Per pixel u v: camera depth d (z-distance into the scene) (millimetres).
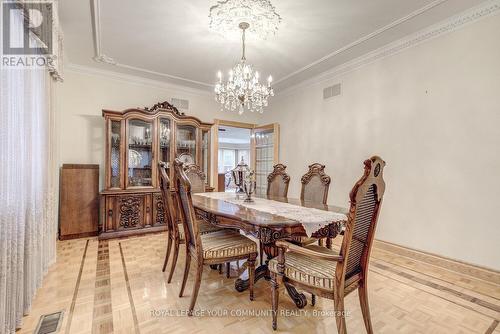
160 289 2037
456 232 2486
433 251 2650
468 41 2420
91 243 3170
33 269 1829
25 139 1698
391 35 2842
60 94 3404
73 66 3605
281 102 4867
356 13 2424
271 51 3221
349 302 1897
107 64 3619
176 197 2002
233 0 2209
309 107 4254
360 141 3441
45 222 2234
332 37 2877
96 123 3814
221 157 12062
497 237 2229
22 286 1569
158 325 1584
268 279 2199
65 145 3598
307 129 4289
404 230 2906
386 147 3123
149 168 3822
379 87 3205
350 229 1262
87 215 3447
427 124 2730
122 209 3471
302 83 4348
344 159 3662
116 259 2654
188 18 2486
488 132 2295
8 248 1431
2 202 1373
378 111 3217
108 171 3459
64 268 2402
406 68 2920
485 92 2314
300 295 1848
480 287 2143
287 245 1466
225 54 3301
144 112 3699
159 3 2260
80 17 2479
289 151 4668
